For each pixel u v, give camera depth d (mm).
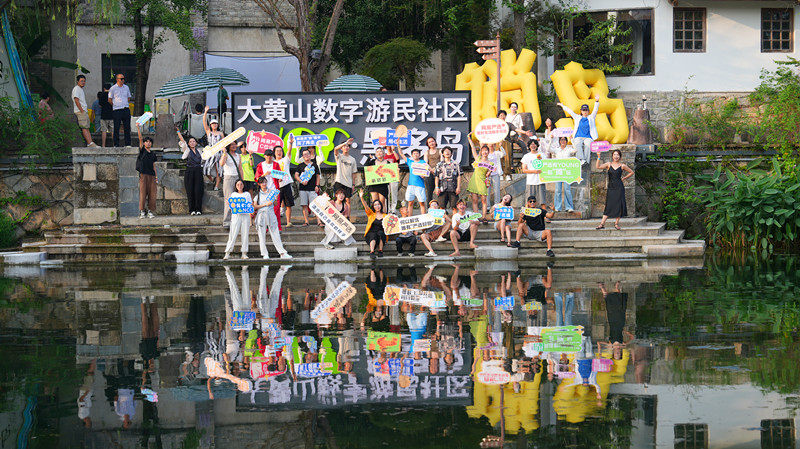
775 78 23344
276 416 6055
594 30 24609
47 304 11078
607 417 5898
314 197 17875
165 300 11297
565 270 14312
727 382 6766
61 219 20719
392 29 27328
